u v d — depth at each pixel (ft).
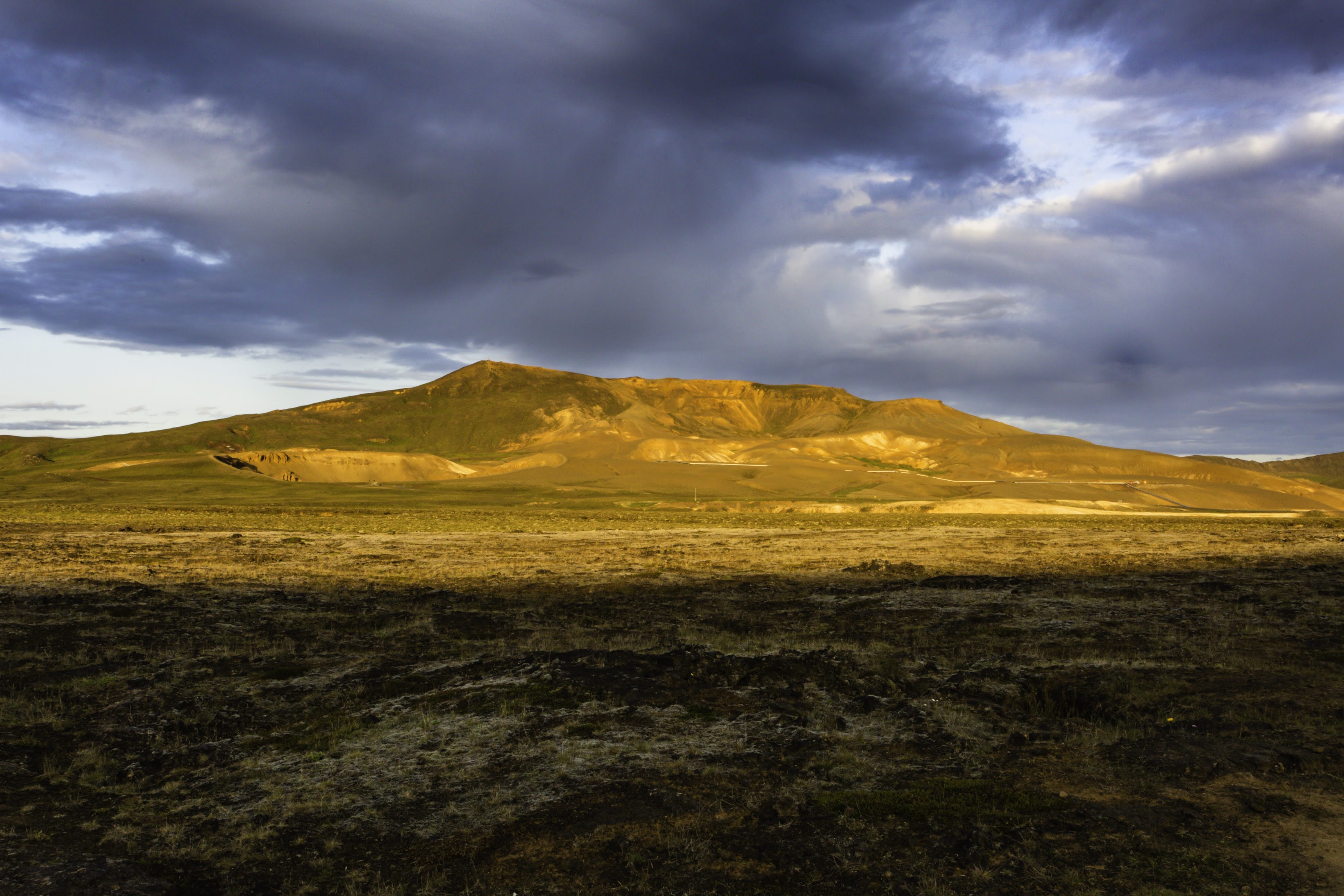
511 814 28.99
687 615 82.94
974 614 79.25
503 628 74.08
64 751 38.42
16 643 64.08
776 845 26.03
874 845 25.90
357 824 28.99
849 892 23.18
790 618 80.12
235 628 73.46
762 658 53.42
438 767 34.06
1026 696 44.86
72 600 87.66
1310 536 205.26
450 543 182.91
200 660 58.23
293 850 27.25
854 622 76.74
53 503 399.85
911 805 28.43
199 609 84.43
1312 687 43.73
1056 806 28.30
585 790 30.83
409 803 30.58
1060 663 53.47
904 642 64.59
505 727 38.88
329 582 112.78
